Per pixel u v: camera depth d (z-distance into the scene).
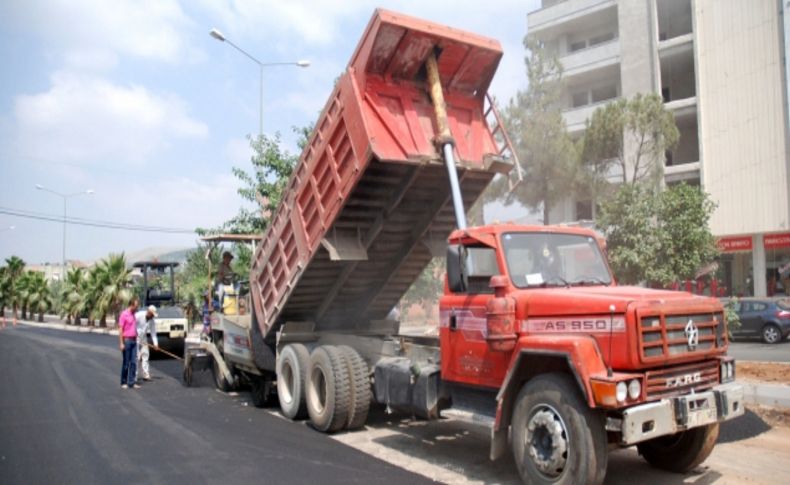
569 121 31.14
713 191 27.77
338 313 10.56
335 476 6.46
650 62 29.75
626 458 7.07
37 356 20.08
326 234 8.55
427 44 7.90
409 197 8.66
